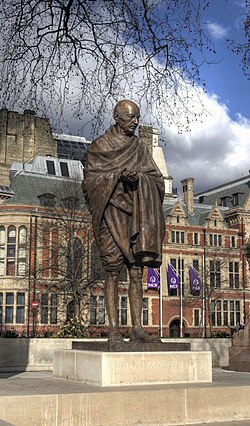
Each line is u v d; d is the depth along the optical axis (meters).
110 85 13.59
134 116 8.52
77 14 12.97
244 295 68.75
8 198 58.66
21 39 12.88
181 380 7.49
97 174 8.30
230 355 16.08
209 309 60.88
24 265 55.47
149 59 13.62
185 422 6.58
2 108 13.34
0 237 56.50
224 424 6.56
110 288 8.30
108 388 6.79
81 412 6.16
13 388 6.80
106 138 8.51
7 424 5.16
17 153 71.19
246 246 18.64
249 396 6.96
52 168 68.69
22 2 12.63
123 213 8.27
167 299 64.19
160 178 8.43
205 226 68.75
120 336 7.99
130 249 8.26
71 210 48.25
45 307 54.09
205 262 67.25
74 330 23.50
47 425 6.00
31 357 18.36
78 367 7.71
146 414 6.42
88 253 45.66
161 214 8.29
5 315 54.91
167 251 65.75
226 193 79.88
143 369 7.32
